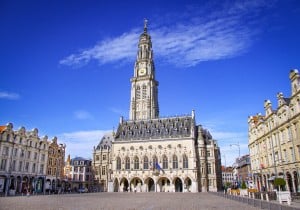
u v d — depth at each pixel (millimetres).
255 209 30875
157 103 159500
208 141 116562
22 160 89062
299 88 51250
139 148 117312
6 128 83312
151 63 161125
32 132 95562
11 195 71750
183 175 108188
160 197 62469
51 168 105875
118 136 125188
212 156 114188
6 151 82750
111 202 44812
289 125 56250
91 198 57625
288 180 58000
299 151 52500
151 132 121750
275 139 64688
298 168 52719
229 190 73188
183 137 112250
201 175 109750
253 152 84375
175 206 36656
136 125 129000
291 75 54250
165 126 122250
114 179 117500
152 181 115562
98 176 131125
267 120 70188
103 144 137750
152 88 153000
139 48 164000
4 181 81188
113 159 120000
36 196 66125
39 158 97938
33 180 94250
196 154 111938
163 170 111188
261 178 74750
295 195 47375
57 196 66500
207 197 61562
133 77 154625
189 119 121375
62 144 117188
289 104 56188
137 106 150125
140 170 114500
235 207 34188
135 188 115625
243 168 146375
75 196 67000
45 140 102250
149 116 145250
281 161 60781
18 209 31562
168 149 113125
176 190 111312
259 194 47125
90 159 157625
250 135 87500
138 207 35094
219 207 34531
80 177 146875
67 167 148250
